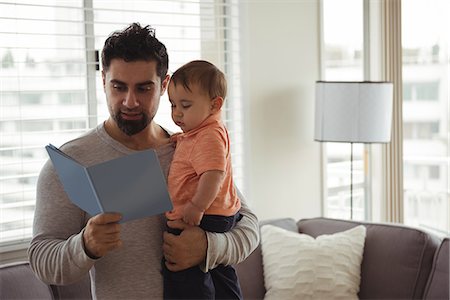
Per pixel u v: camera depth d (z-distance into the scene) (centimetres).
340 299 328
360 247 345
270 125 389
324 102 380
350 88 374
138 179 164
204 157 198
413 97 554
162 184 167
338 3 436
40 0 301
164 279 195
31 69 300
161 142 209
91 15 318
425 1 507
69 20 306
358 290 339
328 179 438
